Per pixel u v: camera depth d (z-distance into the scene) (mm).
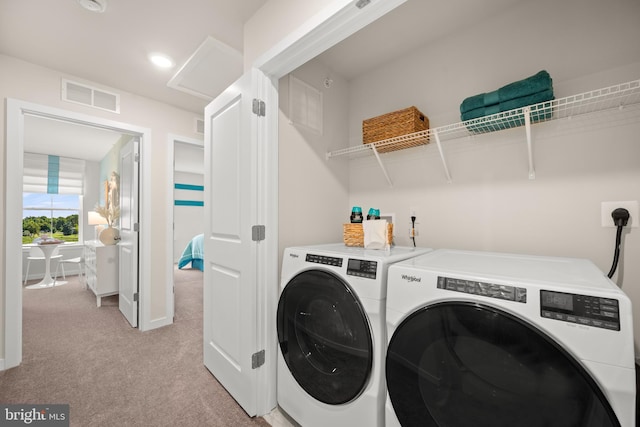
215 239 1809
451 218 1727
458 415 834
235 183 1604
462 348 827
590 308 666
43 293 4016
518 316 744
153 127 2750
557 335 689
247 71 1620
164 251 2822
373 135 1857
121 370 1938
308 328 1331
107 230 3525
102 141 4391
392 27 1675
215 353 1818
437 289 893
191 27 1721
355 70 2131
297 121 1782
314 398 1266
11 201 1979
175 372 1912
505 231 1535
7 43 1869
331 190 2039
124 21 1666
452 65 1740
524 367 726
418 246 1861
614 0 1265
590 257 1297
